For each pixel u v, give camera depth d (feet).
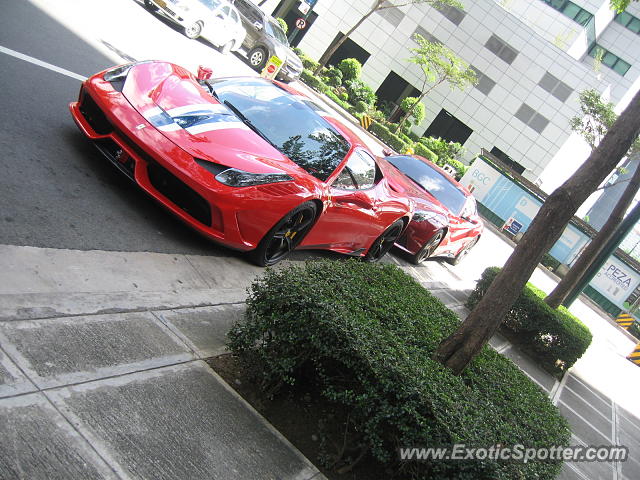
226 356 11.33
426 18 133.49
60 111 17.75
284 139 17.19
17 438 6.71
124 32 35.86
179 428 8.61
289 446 9.86
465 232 34.53
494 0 130.11
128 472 7.25
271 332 10.68
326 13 136.98
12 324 8.47
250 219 14.56
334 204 17.62
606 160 11.71
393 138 98.73
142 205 15.34
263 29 62.34
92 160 15.83
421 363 11.12
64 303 9.66
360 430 10.02
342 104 104.12
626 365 51.90
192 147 14.08
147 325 10.58
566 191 11.75
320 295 10.86
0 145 13.65
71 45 25.71
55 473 6.57
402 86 139.13
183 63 38.01
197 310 12.34
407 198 24.06
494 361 15.57
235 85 18.89
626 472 21.86
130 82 15.38
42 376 7.88
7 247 10.21
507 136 133.59
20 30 23.40
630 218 36.27
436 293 29.01
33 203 12.17
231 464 8.60
